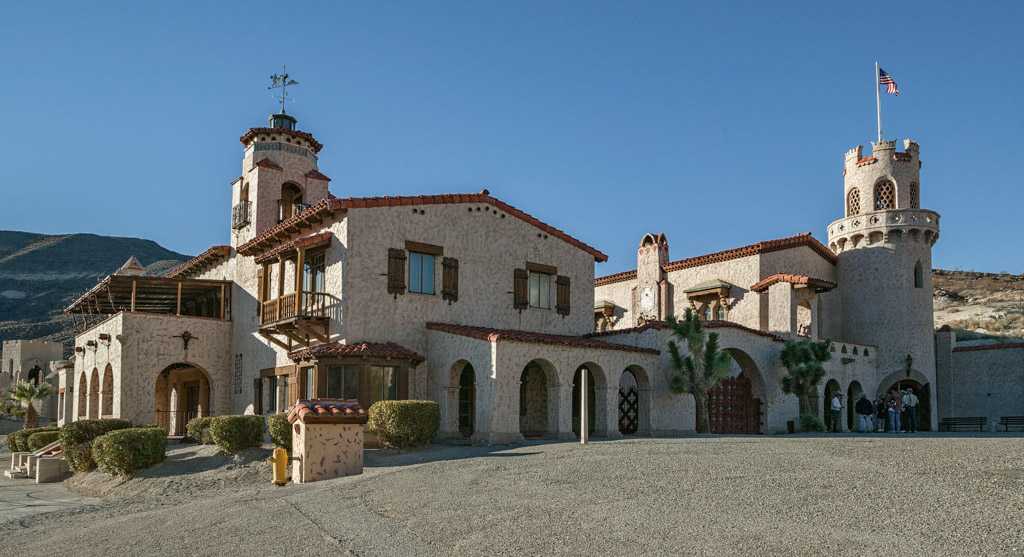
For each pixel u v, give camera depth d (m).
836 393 34.91
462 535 8.90
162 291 36.94
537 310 30.41
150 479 20.52
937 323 62.88
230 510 12.65
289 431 20.69
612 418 26.91
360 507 11.45
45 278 184.75
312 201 34.66
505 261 29.53
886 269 39.81
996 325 57.38
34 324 138.00
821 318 40.44
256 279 32.09
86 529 12.85
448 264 27.73
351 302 25.30
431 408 22.36
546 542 8.19
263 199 33.19
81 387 37.75
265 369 30.31
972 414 41.19
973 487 9.84
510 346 24.22
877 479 10.77
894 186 40.53
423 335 26.80
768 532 7.92
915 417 39.44
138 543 10.68
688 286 40.41
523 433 28.83
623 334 30.39
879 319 39.69
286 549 9.14
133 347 31.38
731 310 37.81
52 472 25.67
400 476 14.73
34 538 12.84
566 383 25.69
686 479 11.63
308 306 26.80
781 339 32.81
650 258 42.12
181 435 38.28
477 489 12.12
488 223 29.20
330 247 26.33
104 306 41.62
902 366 38.88
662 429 28.20
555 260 31.30
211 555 9.30
